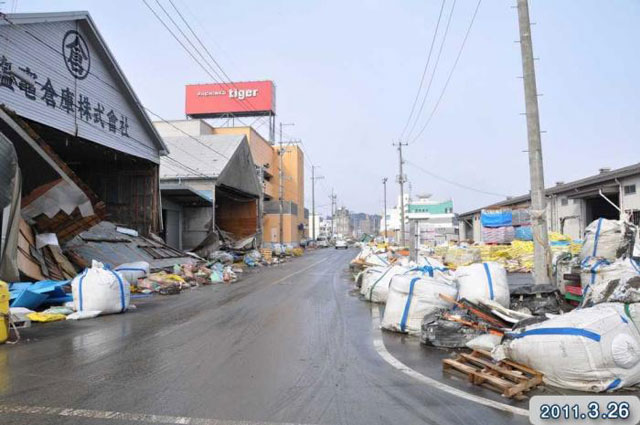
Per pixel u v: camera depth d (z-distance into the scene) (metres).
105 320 9.38
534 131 10.13
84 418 4.12
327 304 11.47
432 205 59.62
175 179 31.23
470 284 7.89
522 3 10.46
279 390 4.87
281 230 53.16
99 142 19.02
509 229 29.30
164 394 4.75
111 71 19.81
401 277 8.05
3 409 4.33
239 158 35.78
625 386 4.56
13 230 11.48
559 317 5.09
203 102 59.09
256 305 11.45
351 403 4.48
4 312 7.25
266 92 58.78
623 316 4.86
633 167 20.80
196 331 8.13
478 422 4.01
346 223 154.50
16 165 11.41
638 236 10.09
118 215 24.38
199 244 31.08
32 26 15.18
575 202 26.72
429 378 5.27
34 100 15.23
